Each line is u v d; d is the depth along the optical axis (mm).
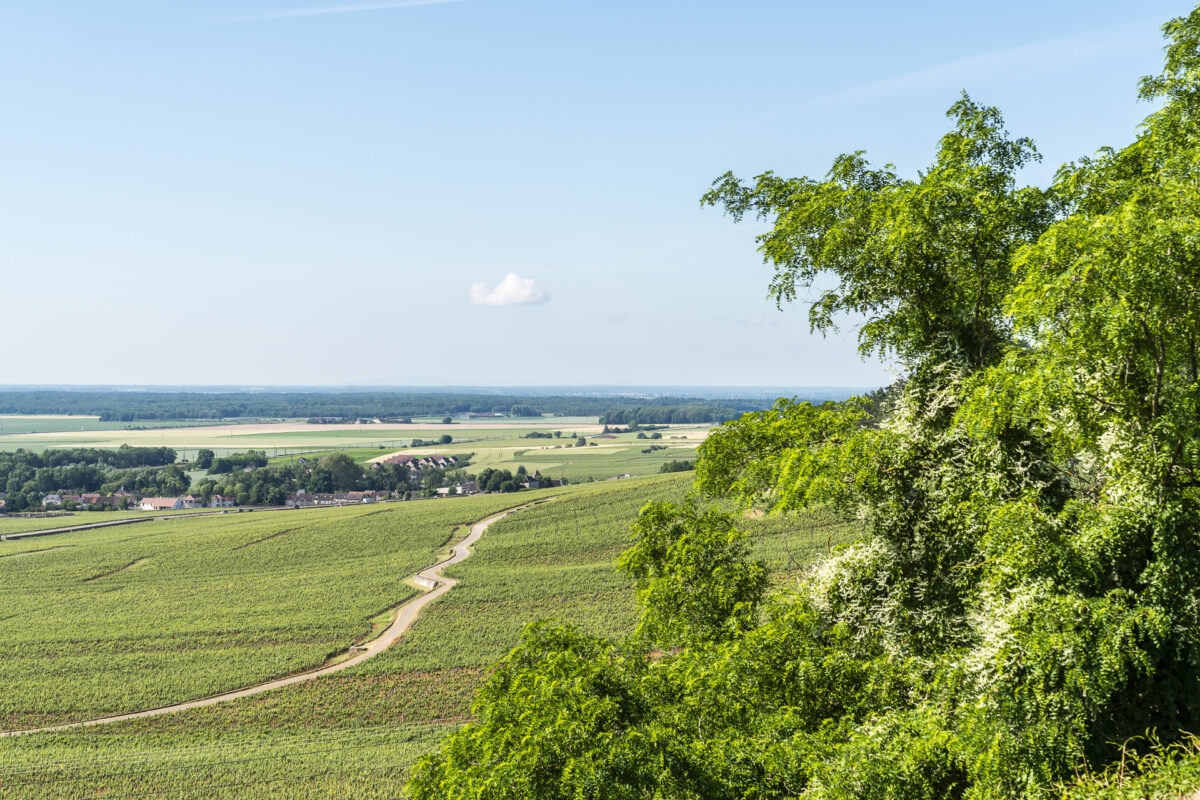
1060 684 9898
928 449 13961
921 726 10859
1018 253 10672
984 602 12172
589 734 12148
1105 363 10305
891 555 14438
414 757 53844
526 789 11711
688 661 15344
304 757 54188
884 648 14406
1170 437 9836
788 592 16422
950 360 14086
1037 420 11516
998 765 9625
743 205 17484
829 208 15305
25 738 59875
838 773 10547
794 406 16609
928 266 14445
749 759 11711
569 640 17188
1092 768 9688
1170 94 14062
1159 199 10102
